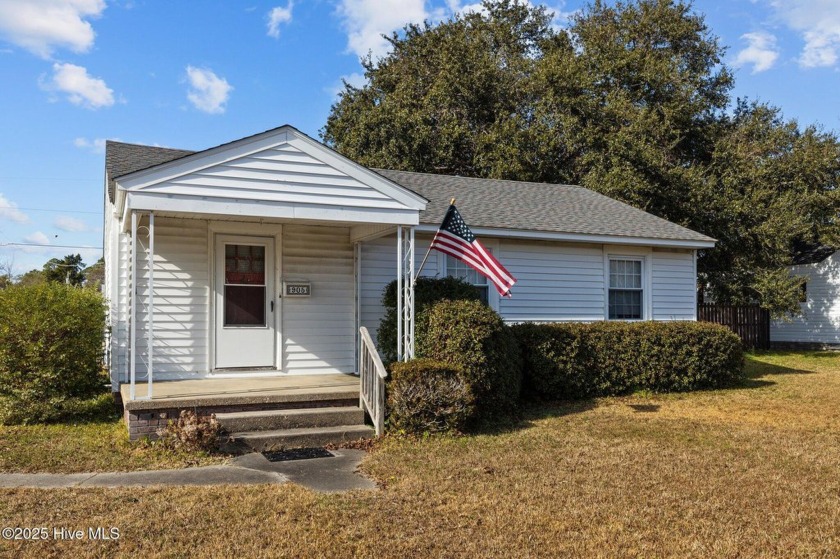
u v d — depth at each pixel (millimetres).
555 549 4832
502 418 10016
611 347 12422
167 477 6559
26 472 6688
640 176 22031
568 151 24609
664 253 15008
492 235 12633
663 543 4977
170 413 7977
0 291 9328
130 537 4891
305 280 10930
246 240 10555
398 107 27203
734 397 12312
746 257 23625
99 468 6863
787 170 25875
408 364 8797
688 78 26594
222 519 5301
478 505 5770
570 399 11969
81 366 9516
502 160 24453
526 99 28188
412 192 9398
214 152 8211
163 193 7945
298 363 10859
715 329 13406
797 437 8758
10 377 9008
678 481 6625
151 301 7938
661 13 29297
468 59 27938
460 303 9875
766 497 6129
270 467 7059
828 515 5656
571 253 13906
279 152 8602
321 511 5539
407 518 5418
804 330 26609
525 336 11672
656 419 10062
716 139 26797
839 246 24297
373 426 8664
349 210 9023
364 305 11547
